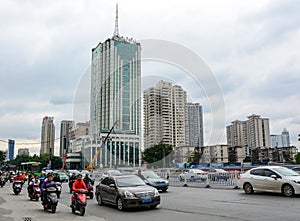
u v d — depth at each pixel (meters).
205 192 17.30
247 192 15.21
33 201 14.45
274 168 14.51
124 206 10.27
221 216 8.66
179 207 10.93
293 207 10.23
